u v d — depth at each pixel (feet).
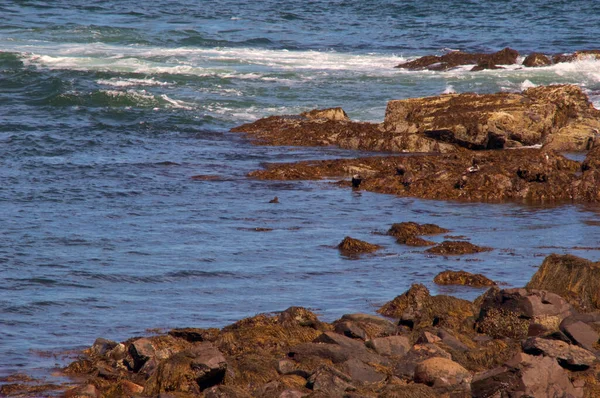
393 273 216.95
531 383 123.44
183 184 330.54
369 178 335.06
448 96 433.07
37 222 268.00
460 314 173.78
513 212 293.84
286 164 360.48
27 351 158.71
